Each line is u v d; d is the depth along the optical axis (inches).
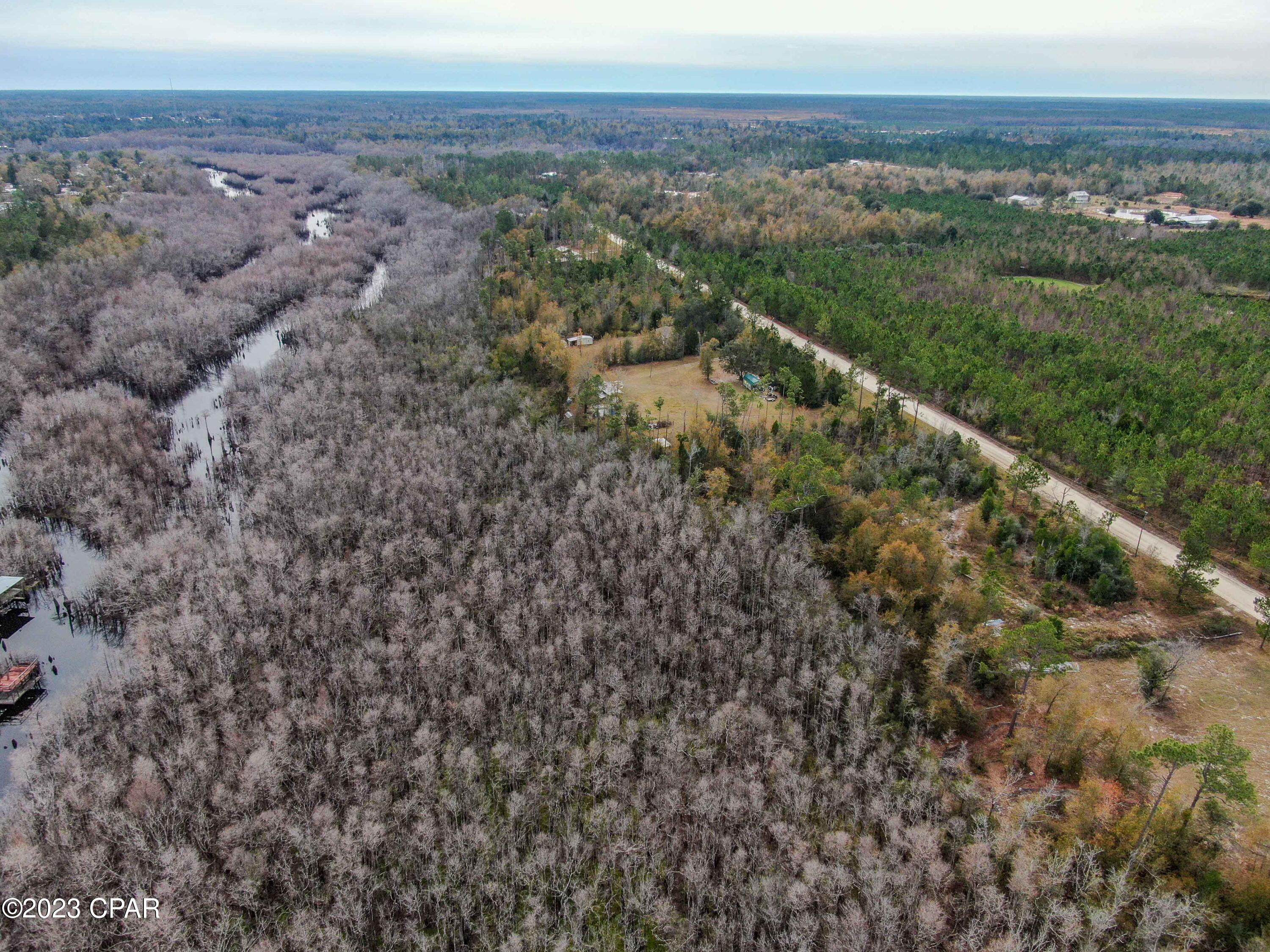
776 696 3080.7
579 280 7795.3
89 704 3157.0
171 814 2662.4
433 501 4308.6
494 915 2388.0
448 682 3191.4
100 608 3870.6
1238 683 3068.4
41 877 2439.7
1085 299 7421.3
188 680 3223.4
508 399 5339.6
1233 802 2317.9
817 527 4065.0
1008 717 2979.8
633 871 2507.4
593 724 3063.5
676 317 6993.1
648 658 3304.6
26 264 7701.8
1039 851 2329.0
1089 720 2751.0
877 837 2593.5
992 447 5044.3
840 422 5064.0
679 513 4082.2
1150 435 4805.6
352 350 6117.1
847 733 2933.1
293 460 4699.8
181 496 4704.7
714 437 4714.6
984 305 7273.6
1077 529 3823.8
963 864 2374.5
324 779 2775.6
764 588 3673.7
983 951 2165.4
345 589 3764.8
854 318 6692.9
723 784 2726.4
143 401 5728.3
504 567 3843.5
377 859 2551.7
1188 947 2066.9
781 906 2333.9
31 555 4045.3
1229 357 5821.9
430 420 5231.3
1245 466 4547.2
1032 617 3368.6
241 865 2479.1
